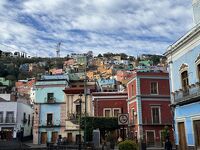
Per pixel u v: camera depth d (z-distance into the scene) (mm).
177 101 23953
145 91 38562
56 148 31469
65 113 46688
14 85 114938
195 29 21109
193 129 21828
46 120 46969
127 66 144500
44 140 46281
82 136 43812
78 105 46375
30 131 62031
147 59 156500
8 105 53688
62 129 46125
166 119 37938
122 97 44438
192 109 22078
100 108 44375
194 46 21969
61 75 50312
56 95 47750
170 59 26359
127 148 14938
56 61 170375
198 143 21234
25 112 58812
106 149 28516
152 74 39219
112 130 40875
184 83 23922
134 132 39250
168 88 39188
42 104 47688
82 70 128875
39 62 165500
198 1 23922
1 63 141375
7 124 52719
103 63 157875
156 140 36875
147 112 37906
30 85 107500
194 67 21938
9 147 31844
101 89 55375
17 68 147875
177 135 24828
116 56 180750
